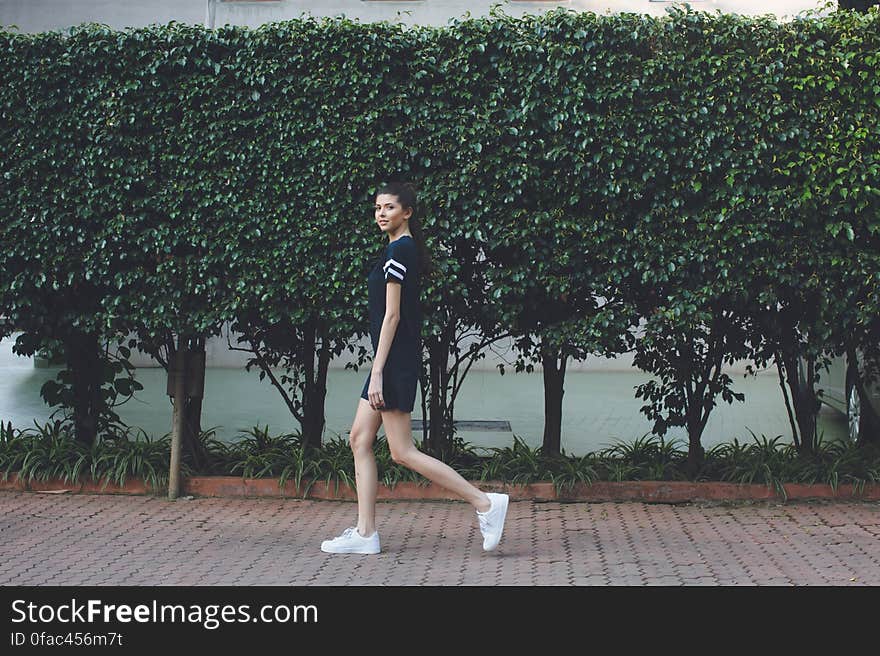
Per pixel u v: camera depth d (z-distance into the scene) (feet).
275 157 24.64
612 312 24.76
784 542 21.38
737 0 60.85
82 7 64.23
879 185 24.04
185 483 25.85
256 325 26.91
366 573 18.74
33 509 24.16
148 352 27.27
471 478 26.25
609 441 38.06
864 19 24.06
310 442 28.07
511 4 60.75
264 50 24.64
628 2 60.23
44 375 59.41
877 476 25.73
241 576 18.49
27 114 25.16
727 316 26.76
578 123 24.08
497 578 18.40
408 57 24.72
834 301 24.27
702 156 24.04
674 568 19.17
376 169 24.53
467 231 24.39
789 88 24.09
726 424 42.91
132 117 24.75
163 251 25.08
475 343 27.30
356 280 24.48
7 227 25.17
